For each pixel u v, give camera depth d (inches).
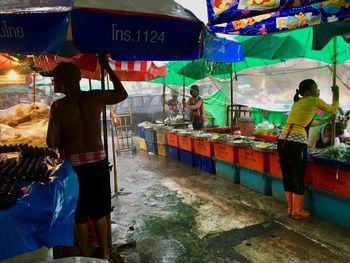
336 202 159.3
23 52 76.5
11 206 57.4
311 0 109.7
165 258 137.3
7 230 54.6
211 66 291.7
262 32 160.6
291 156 165.9
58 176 77.0
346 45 210.8
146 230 166.1
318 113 232.7
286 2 112.8
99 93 118.6
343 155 155.4
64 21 73.3
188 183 249.9
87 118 116.0
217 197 212.7
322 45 151.9
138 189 239.3
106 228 127.3
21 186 68.8
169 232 162.7
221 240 151.3
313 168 170.4
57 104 114.4
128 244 148.1
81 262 60.1
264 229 160.4
